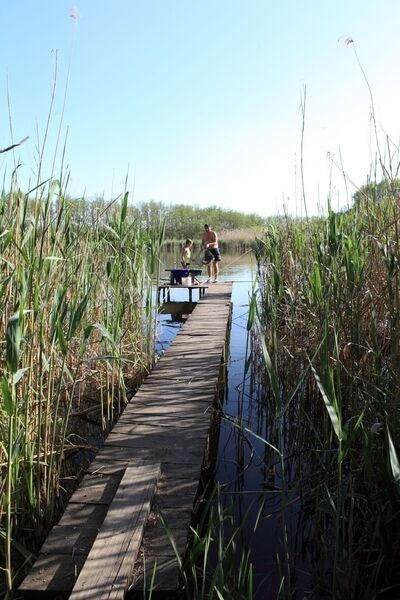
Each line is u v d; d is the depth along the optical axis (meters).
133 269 5.71
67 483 3.62
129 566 2.21
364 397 3.13
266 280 5.55
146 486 2.81
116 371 5.30
